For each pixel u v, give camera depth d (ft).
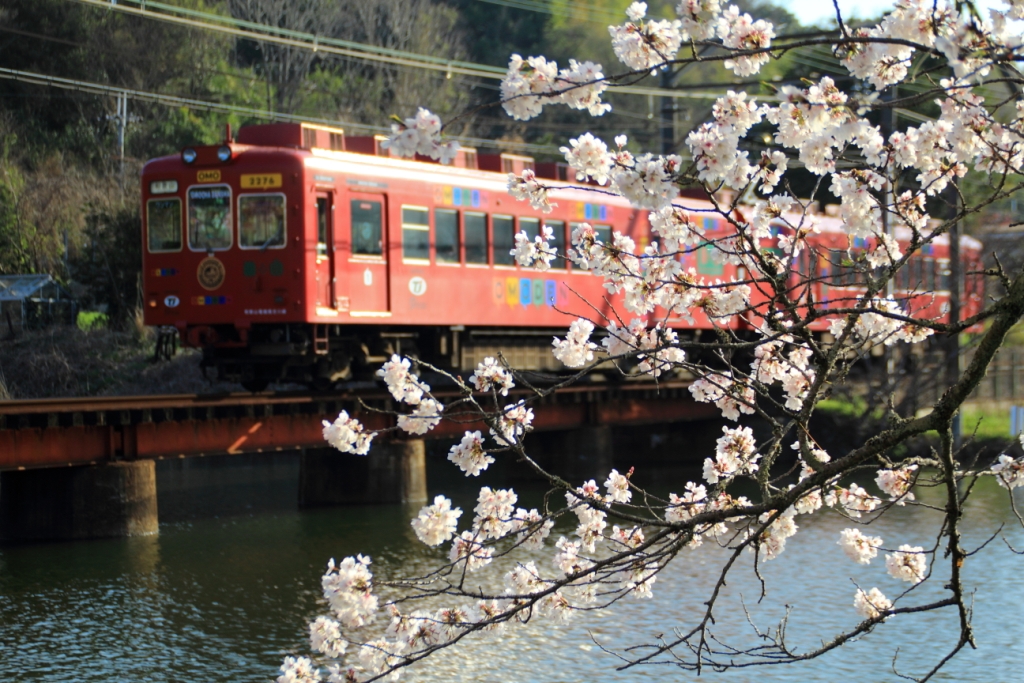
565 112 161.99
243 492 80.59
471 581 48.55
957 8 16.25
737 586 48.11
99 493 57.88
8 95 124.16
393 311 63.31
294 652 39.27
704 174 16.28
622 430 105.09
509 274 70.33
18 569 51.42
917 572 21.49
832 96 15.44
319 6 153.17
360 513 67.77
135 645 40.06
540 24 159.94
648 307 21.66
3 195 106.83
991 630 41.42
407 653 19.48
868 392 88.07
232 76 133.69
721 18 17.08
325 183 59.77
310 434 64.90
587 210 75.72
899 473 21.20
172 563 52.85
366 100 150.10
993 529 58.80
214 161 59.72
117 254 103.76
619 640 40.88
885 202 20.79
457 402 19.21
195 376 100.78
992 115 19.24
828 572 50.37
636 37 17.44
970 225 94.38
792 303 17.89
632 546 21.44
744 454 21.77
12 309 101.76
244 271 59.21
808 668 37.45
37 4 124.47
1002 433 90.07
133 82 132.98
